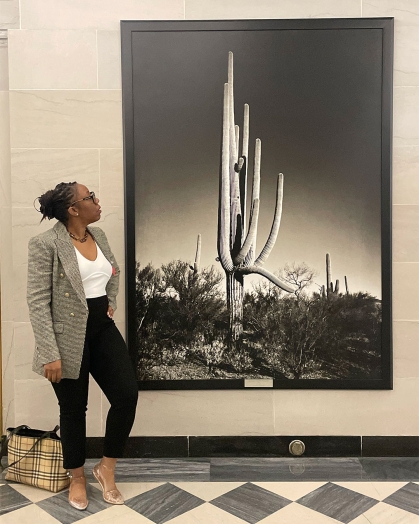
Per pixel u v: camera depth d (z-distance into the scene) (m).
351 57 2.53
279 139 2.56
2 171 2.64
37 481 2.31
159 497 2.22
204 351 2.61
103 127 2.57
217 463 2.56
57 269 2.09
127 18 2.55
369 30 2.52
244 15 2.54
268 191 2.58
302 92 2.55
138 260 2.58
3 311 2.68
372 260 2.58
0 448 2.59
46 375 2.05
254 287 2.59
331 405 2.62
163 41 2.54
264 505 2.13
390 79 2.52
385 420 2.62
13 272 2.59
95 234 2.29
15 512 2.11
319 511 2.08
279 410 2.62
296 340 2.60
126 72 2.54
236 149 2.57
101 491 2.29
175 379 2.61
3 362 2.70
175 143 2.57
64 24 2.54
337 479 2.37
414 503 2.14
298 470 2.47
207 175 2.57
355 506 2.12
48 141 2.56
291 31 2.53
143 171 2.57
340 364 2.60
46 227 2.59
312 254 2.58
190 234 2.58
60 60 2.55
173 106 2.56
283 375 2.61
